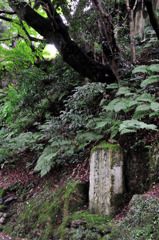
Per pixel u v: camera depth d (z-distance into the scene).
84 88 4.28
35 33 7.03
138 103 3.55
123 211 2.80
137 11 6.84
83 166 4.10
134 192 2.98
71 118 4.36
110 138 3.61
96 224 2.73
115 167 3.07
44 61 8.19
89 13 5.09
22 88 7.11
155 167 2.82
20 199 4.85
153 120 3.44
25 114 7.63
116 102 3.97
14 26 6.71
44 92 7.04
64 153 4.48
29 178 5.27
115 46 4.71
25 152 6.46
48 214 3.61
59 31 4.42
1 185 5.60
